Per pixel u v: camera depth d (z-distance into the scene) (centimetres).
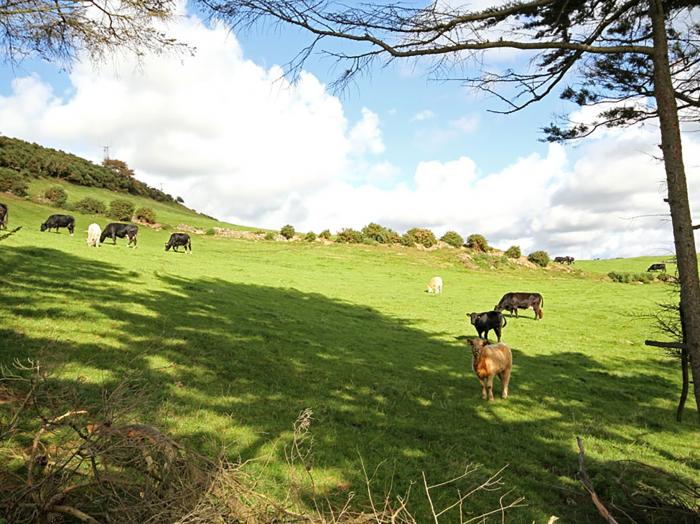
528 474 769
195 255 3888
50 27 671
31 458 388
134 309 1441
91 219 5606
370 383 1175
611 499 667
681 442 1030
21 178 6444
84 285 1648
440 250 5825
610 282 5225
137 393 495
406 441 833
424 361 1505
